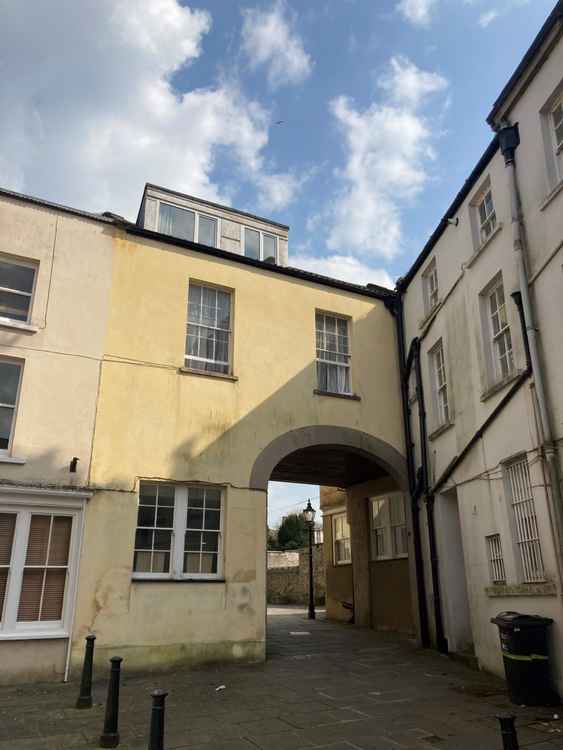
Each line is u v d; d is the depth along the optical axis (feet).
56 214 36.73
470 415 35.09
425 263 43.80
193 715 23.43
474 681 29.30
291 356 42.32
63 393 33.96
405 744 19.81
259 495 37.96
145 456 35.17
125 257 38.32
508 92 31.55
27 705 24.91
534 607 27.12
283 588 83.56
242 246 48.67
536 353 27.81
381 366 46.03
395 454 44.01
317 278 45.01
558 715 22.90
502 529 30.45
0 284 34.65
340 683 29.22
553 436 26.43
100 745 19.48
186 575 34.78
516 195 30.71
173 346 38.11
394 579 49.29
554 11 27.66
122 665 31.24
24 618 30.07
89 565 31.94
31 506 31.45
